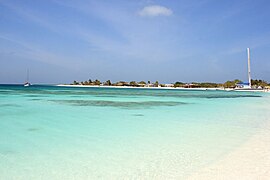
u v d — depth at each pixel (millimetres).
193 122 11508
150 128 9891
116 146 6984
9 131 9094
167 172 4953
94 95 39250
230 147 6828
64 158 5852
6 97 29812
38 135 8445
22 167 5211
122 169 5129
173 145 7082
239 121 11875
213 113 15445
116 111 16281
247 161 5570
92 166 5305
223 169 5066
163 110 17250
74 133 8812
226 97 38625
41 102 22922
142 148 6773
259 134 8617
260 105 22375
